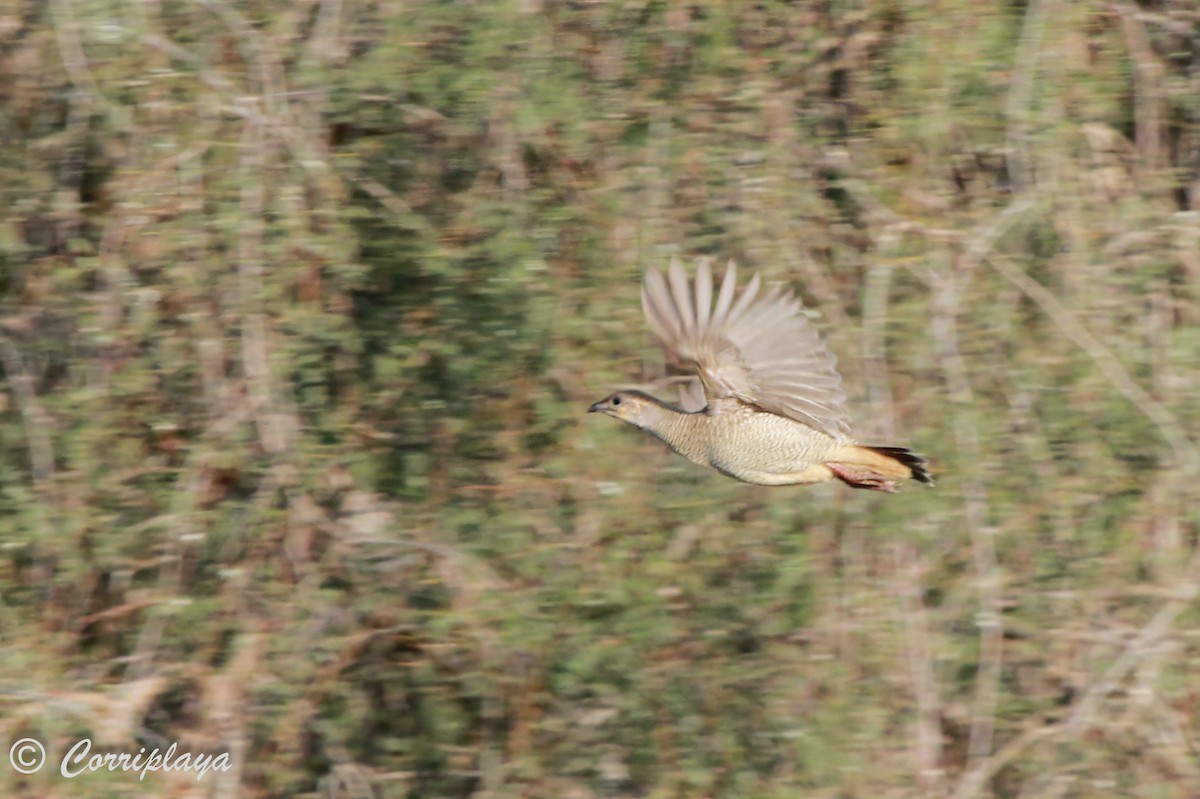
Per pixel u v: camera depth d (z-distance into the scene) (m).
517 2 11.73
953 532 11.96
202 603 11.73
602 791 12.06
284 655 11.73
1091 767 11.77
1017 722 11.90
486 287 11.70
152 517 12.05
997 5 12.30
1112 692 11.93
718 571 11.81
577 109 12.05
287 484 11.76
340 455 12.06
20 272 12.13
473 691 11.65
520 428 11.93
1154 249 12.22
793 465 9.36
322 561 12.02
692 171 12.12
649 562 11.44
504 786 11.93
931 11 12.08
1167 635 11.72
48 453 11.93
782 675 11.52
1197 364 11.95
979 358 12.16
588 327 11.68
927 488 11.69
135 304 11.62
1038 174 12.27
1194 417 11.89
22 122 12.27
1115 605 12.09
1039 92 12.26
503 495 11.73
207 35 12.02
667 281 9.07
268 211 11.81
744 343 8.80
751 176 12.02
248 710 11.73
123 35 11.53
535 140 12.12
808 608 11.61
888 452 9.27
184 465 12.11
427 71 12.05
